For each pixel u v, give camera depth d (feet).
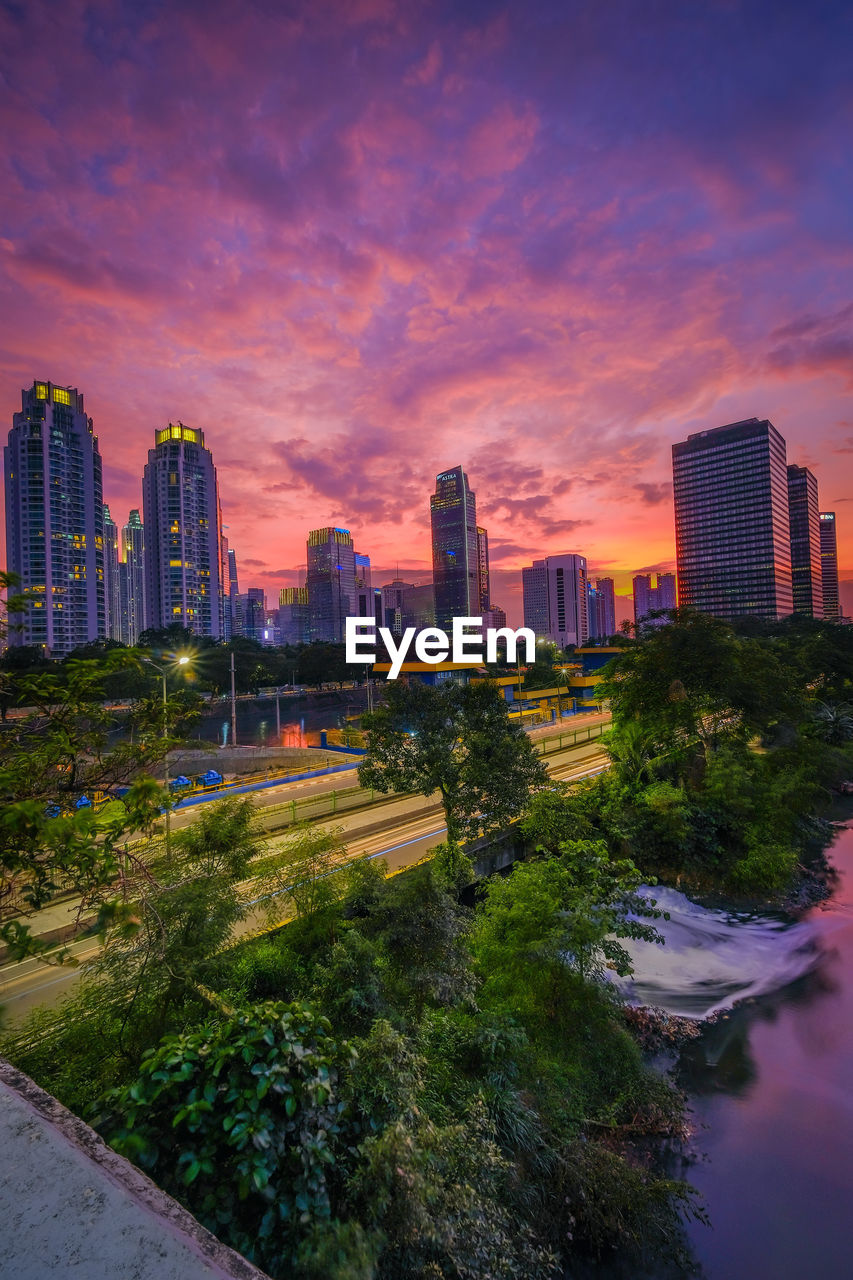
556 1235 35.37
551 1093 43.68
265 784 127.95
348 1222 14.98
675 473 593.83
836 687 193.77
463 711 77.30
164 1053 17.08
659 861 96.78
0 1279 6.42
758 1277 36.78
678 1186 37.73
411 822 97.55
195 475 634.84
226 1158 15.53
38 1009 43.50
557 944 50.06
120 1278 6.73
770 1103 50.96
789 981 68.95
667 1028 60.29
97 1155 9.25
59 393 510.99
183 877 44.04
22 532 481.46
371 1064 22.39
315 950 50.85
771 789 102.22
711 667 108.68
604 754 152.97
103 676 22.58
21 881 21.13
